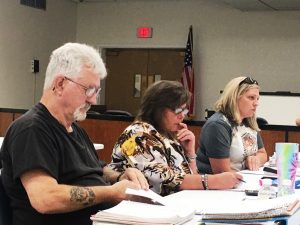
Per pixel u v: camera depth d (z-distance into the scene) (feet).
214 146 8.50
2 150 5.13
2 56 22.06
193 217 4.58
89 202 4.95
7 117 17.51
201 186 6.40
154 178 6.32
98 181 5.66
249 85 9.06
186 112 6.91
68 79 5.26
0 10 21.79
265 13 24.48
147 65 27.27
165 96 6.73
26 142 4.92
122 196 5.13
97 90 5.42
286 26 24.14
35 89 24.49
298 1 21.83
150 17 26.53
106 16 27.40
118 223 4.23
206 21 25.50
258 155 9.39
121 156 6.56
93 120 15.87
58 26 26.13
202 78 25.66
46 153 4.98
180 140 7.28
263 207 4.53
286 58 24.18
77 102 5.31
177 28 26.04
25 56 23.62
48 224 5.06
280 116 20.06
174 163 6.77
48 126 5.16
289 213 4.31
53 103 5.31
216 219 4.40
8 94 22.58
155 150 6.47
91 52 5.41
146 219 4.15
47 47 25.26
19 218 5.11
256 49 24.68
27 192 4.84
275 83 24.39
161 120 6.77
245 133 9.18
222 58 25.27
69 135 5.43
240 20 24.90
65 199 4.80
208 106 25.57
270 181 6.48
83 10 27.68
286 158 5.97
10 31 22.48
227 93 9.10
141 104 6.92
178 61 26.61
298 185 6.45
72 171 5.34
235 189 6.44
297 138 13.32
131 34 26.96
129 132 6.58
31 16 23.90
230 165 8.87
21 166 4.84
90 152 5.95
